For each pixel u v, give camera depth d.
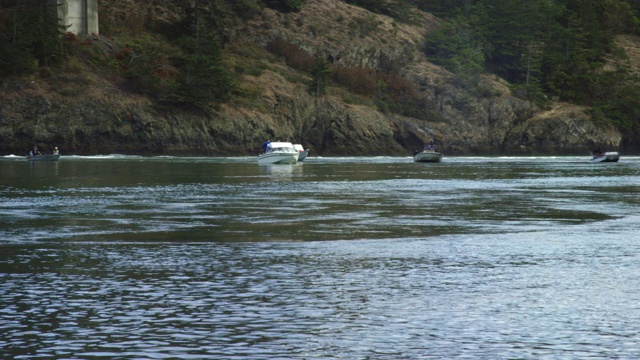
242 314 26.88
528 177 108.44
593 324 25.84
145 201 68.06
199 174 110.19
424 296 29.64
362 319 26.33
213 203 66.56
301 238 45.19
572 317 26.69
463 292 30.36
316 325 25.59
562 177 108.69
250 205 64.94
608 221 54.03
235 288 30.88
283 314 26.91
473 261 37.31
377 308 27.78
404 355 22.53
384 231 48.41
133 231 47.84
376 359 22.19
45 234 46.28
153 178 99.56
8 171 114.06
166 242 43.25
